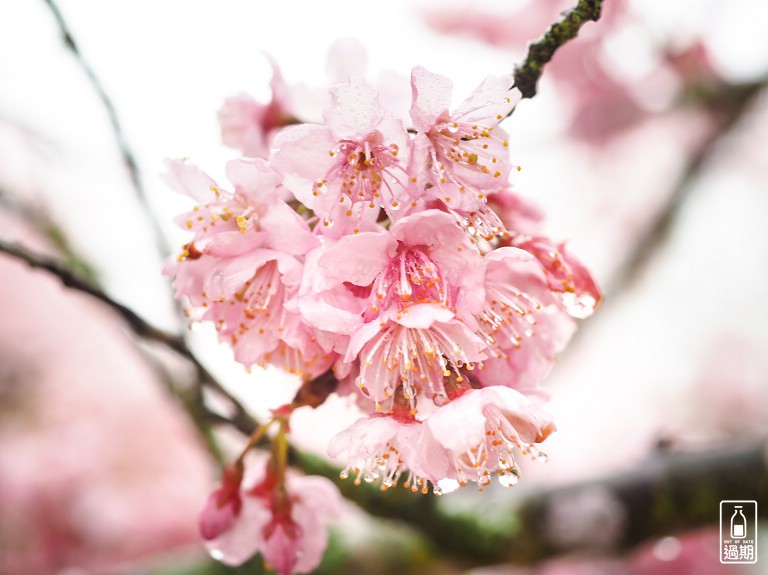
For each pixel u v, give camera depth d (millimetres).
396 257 427
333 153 427
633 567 924
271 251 433
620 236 1161
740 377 1360
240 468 462
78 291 459
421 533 520
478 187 432
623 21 990
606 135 1107
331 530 541
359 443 427
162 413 1158
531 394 440
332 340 424
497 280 440
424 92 427
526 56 445
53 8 481
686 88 816
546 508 543
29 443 1094
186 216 442
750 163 1307
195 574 538
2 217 991
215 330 449
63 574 874
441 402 430
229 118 473
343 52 473
